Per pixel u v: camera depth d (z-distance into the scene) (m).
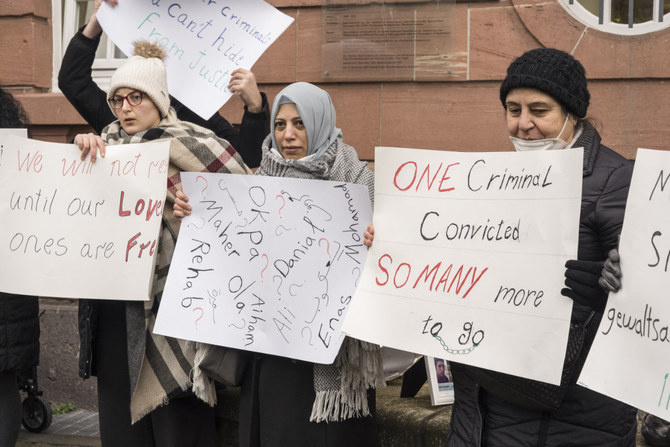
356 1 4.70
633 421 2.50
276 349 3.02
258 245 3.09
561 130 2.46
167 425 3.40
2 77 5.48
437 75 4.60
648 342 2.18
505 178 2.52
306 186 3.03
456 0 4.53
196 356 3.17
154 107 3.48
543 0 4.36
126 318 3.36
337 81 4.78
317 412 2.98
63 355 5.17
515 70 2.46
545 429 2.44
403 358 3.97
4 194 3.48
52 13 5.55
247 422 3.14
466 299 2.55
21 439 4.65
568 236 2.36
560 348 2.33
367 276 2.78
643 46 4.21
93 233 3.35
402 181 2.74
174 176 3.40
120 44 3.95
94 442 4.53
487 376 2.46
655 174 2.21
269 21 3.95
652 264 2.19
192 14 3.98
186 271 3.17
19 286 3.41
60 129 5.34
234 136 4.11
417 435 3.52
